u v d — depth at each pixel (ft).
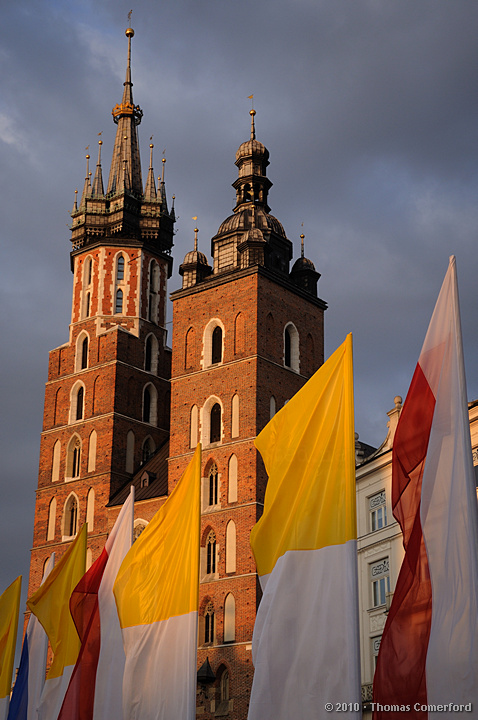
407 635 69.67
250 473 229.66
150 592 102.78
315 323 262.26
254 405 234.99
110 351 278.87
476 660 66.44
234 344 244.83
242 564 222.07
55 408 285.64
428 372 75.56
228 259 261.65
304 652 76.33
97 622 117.29
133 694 99.19
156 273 301.22
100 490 265.95
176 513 104.17
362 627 170.09
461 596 68.64
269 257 261.24
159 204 306.96
